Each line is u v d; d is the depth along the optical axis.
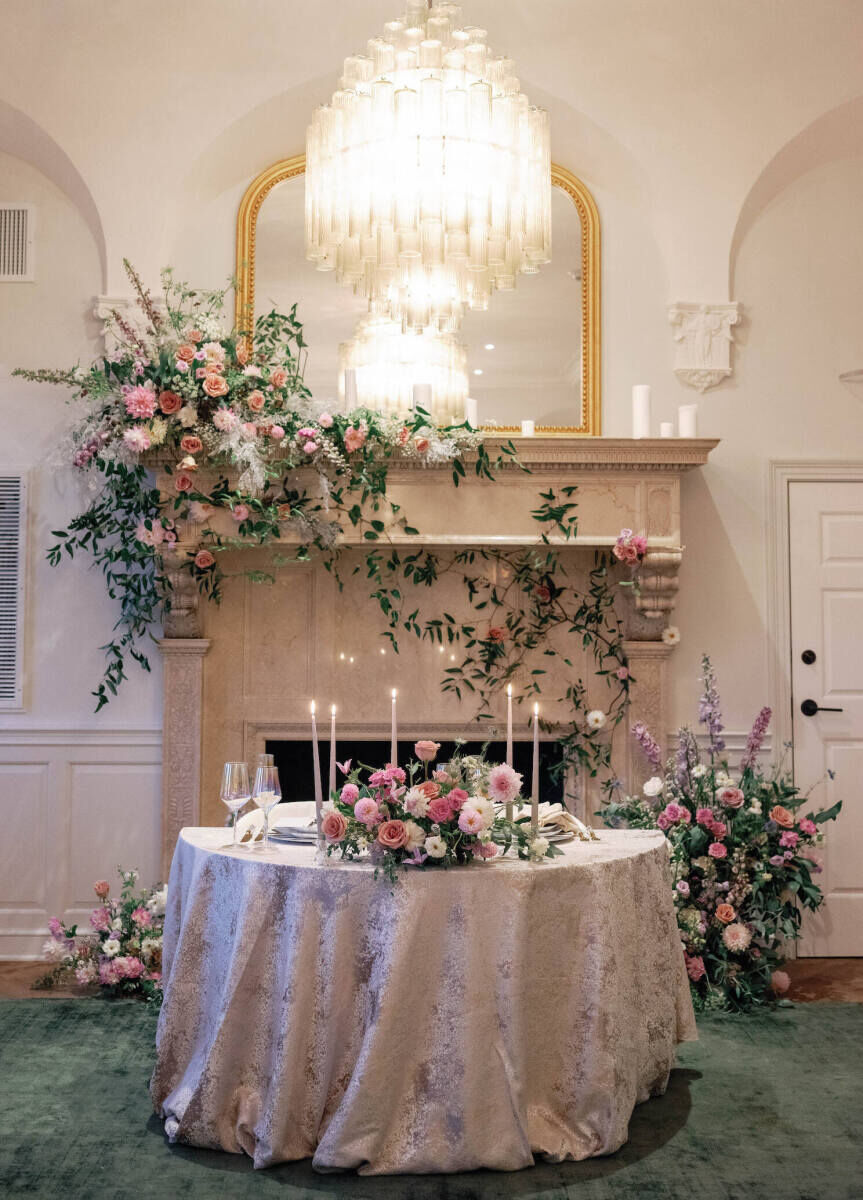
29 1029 3.90
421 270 3.78
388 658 5.08
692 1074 3.53
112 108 5.03
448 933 2.80
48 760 5.08
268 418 4.63
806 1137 3.03
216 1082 2.89
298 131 5.19
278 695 5.05
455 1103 2.76
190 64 5.02
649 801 4.96
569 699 5.09
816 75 5.09
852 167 5.35
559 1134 2.88
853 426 5.27
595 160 5.26
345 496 4.82
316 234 3.75
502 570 5.09
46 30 4.96
